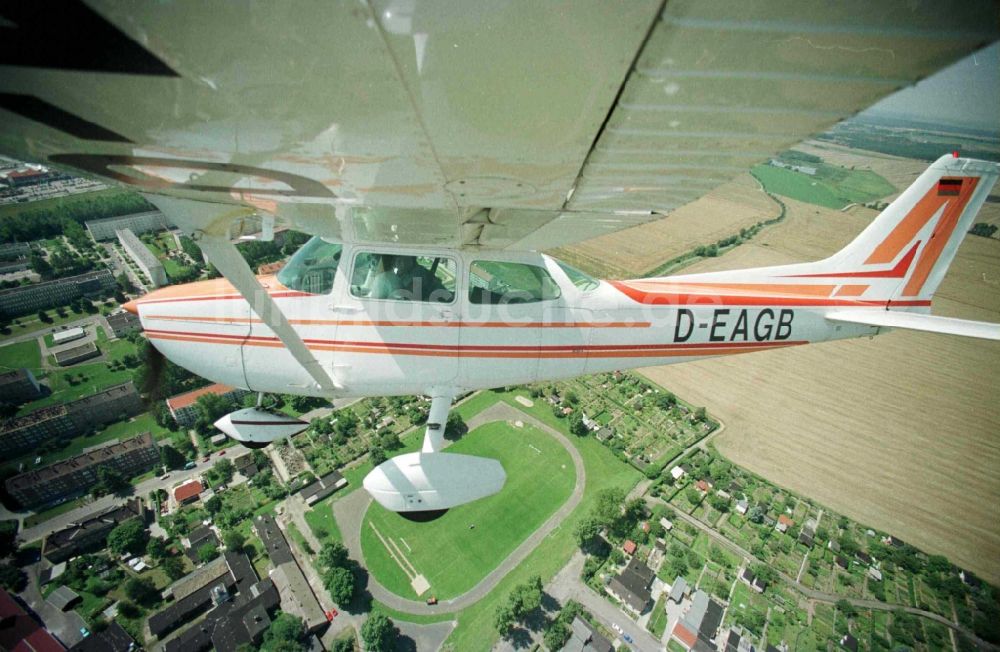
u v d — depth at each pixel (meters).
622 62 1.48
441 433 5.94
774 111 1.78
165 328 5.98
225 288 5.91
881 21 1.30
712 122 1.86
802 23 1.30
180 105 1.80
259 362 5.93
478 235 4.55
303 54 1.47
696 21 1.27
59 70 1.55
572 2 1.22
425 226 4.14
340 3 1.23
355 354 5.71
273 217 3.93
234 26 1.33
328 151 2.22
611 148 2.10
